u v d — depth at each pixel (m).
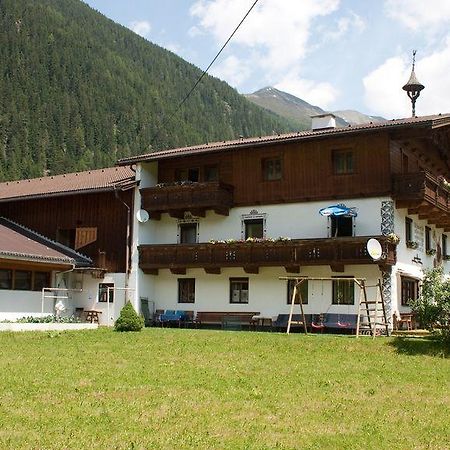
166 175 32.50
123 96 133.25
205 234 31.11
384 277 26.30
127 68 148.88
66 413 10.47
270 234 29.22
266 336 21.73
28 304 29.47
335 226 27.84
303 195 28.47
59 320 28.86
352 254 26.02
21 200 34.62
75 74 129.88
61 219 33.88
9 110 110.94
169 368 15.36
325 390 13.02
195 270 31.20
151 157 31.09
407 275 28.05
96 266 32.28
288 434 9.41
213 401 11.61
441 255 34.12
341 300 27.31
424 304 20.38
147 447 8.56
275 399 11.95
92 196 33.19
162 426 9.70
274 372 15.05
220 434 9.30
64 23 146.88
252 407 11.18
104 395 11.98
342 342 20.06
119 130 125.50
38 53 129.75
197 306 30.95
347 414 10.83
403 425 10.16
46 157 109.50
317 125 31.58
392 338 20.98
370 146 27.09
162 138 121.69
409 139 26.86
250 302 29.52
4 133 107.44
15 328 25.44
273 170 29.67
